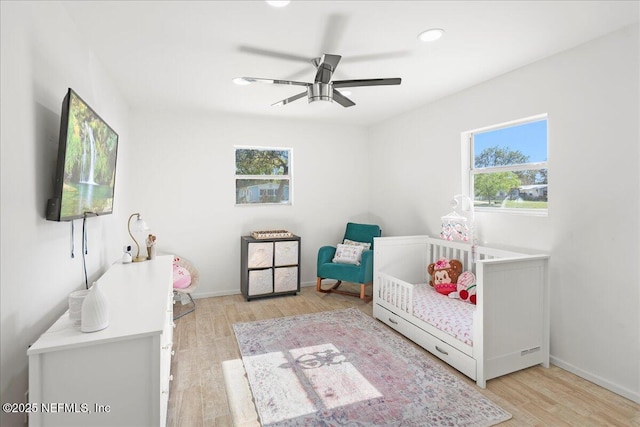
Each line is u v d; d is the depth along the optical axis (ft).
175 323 11.55
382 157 16.24
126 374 4.37
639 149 7.10
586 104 8.00
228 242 15.01
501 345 7.94
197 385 7.78
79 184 5.88
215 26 7.17
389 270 12.22
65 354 4.14
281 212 15.92
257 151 15.81
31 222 4.85
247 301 14.03
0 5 4.07
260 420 6.55
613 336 7.57
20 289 4.51
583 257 8.11
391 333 10.66
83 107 5.81
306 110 14.07
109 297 6.01
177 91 11.41
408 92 11.72
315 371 8.31
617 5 6.44
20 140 4.55
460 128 11.60
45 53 5.41
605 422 6.50
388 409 6.85
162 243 13.96
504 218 10.03
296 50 8.35
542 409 6.88
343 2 6.31
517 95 9.60
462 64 9.30
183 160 14.19
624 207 7.35
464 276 10.69
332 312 12.65
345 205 17.04
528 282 8.30
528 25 7.20
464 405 6.98
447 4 6.40
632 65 7.16
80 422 4.23
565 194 8.47
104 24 6.98
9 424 4.19
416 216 13.91
